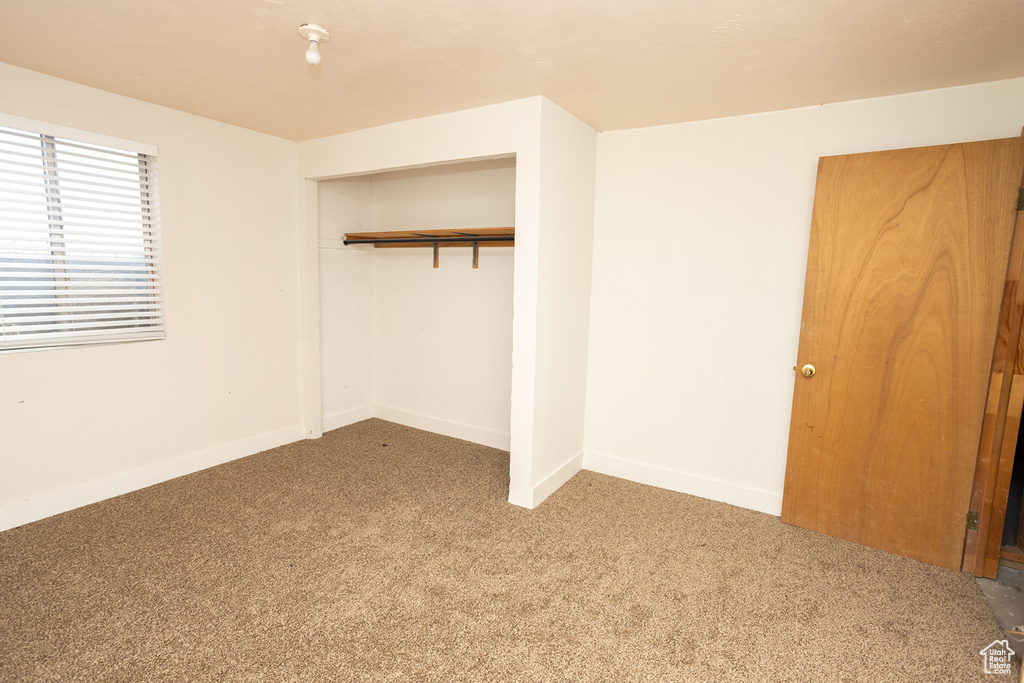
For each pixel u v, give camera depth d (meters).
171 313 2.80
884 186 2.14
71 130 2.31
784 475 2.56
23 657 1.55
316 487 2.84
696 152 2.66
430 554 2.19
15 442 2.30
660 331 2.86
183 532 2.32
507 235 3.04
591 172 2.89
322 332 3.70
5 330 2.25
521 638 1.69
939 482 2.13
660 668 1.58
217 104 2.60
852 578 2.07
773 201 2.49
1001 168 1.93
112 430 2.63
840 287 2.27
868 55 1.82
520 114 2.40
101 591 1.88
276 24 1.71
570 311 2.82
